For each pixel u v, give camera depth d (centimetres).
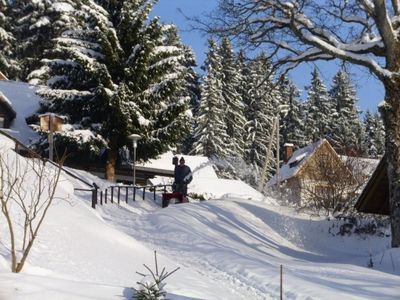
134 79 3117
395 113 1692
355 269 1358
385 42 1697
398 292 1048
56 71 3206
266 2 1855
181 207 2158
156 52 3180
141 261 1040
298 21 1823
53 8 4884
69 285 708
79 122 3169
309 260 1695
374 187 1892
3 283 678
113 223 1784
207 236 1708
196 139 5809
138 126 3091
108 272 895
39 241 955
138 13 3203
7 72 4925
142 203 2430
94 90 3117
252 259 1349
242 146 6081
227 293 981
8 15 5328
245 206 2370
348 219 2270
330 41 1822
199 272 1171
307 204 2872
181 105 3170
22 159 1420
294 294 994
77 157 3362
